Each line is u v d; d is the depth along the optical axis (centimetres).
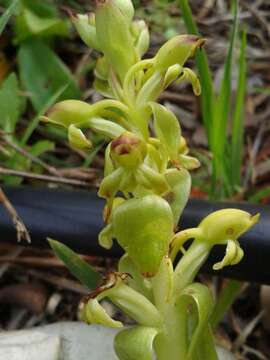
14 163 27
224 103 25
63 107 15
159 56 15
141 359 15
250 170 28
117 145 13
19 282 26
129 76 15
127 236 14
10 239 23
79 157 29
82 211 22
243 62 25
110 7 15
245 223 15
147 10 34
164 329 16
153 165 15
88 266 19
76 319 25
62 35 33
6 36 33
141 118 15
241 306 25
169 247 16
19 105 29
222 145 25
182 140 16
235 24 24
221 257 21
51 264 26
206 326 17
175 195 16
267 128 31
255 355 24
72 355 21
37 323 25
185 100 32
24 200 23
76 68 33
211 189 26
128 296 16
